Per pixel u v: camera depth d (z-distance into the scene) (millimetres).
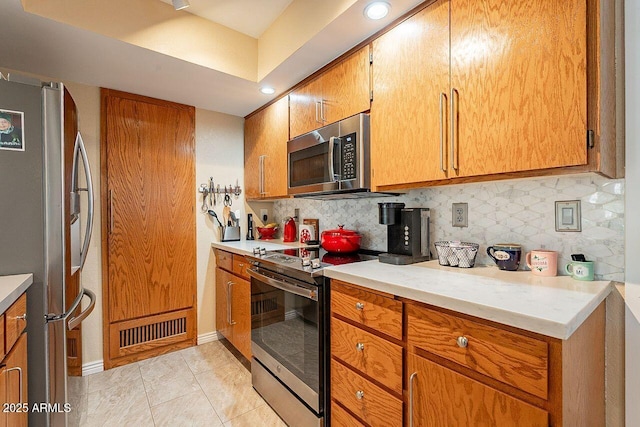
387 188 1547
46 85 1239
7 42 1611
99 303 2188
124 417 1709
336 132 1765
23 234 1191
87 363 2141
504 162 1078
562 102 945
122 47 1671
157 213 2424
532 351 770
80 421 1672
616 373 1096
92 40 1599
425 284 1092
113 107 2234
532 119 1008
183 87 2217
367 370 1230
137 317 2332
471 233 1504
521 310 800
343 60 1759
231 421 1687
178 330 2525
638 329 1060
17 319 1044
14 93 1184
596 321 1000
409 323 1069
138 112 2342
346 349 1335
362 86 1641
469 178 1218
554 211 1241
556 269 1201
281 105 2336
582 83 907
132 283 2309
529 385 775
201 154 2666
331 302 1422
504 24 1072
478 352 877
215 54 1949
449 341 950
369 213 2064
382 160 1538
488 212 1440
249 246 2387
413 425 1044
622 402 1089
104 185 2201
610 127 1003
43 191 1227
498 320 824
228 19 1927
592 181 1149
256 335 1970
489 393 850
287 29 1811
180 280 2535
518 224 1343
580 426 844
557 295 940
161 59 1808
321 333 1449
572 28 922
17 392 1030
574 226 1189
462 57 1196
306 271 1469
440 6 1271
